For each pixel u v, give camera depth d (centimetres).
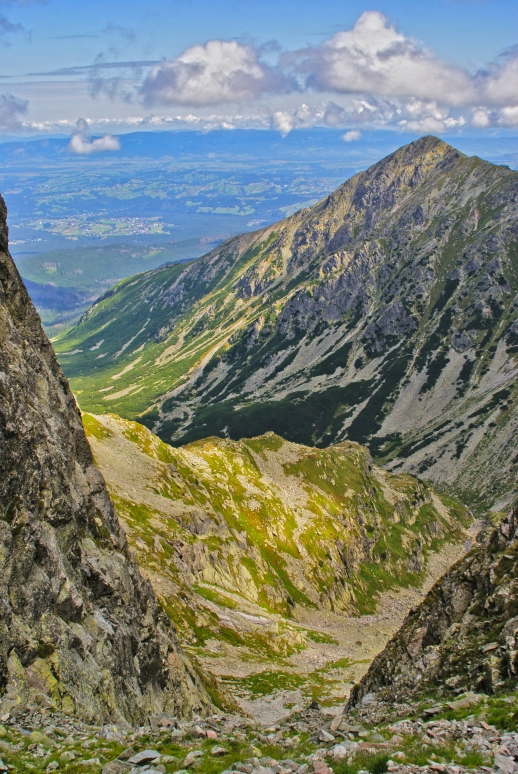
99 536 4512
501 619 4128
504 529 5266
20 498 3244
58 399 4362
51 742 2311
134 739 2598
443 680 3975
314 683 9200
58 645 3042
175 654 5241
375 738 2577
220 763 2209
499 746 2206
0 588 2800
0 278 4009
